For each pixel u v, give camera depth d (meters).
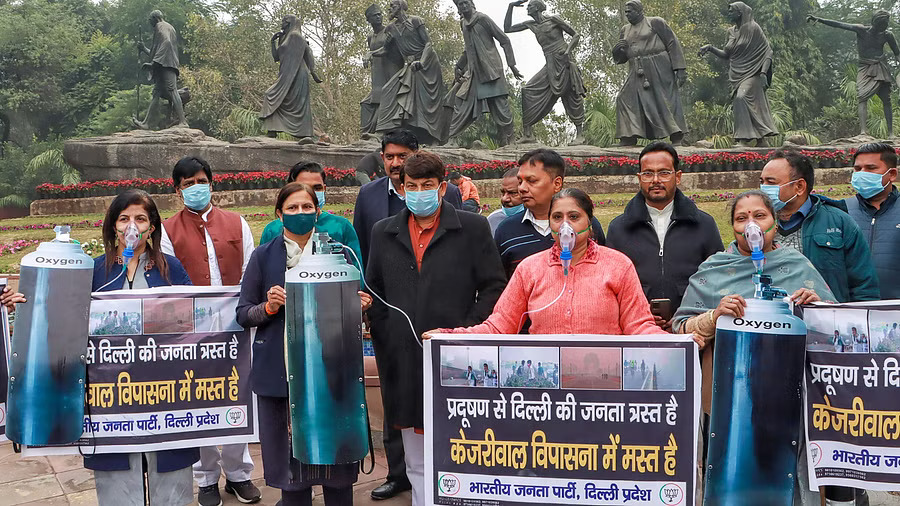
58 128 38.22
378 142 21.08
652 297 3.65
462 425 2.90
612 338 2.79
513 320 3.12
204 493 4.00
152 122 21.14
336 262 2.98
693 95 36.75
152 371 3.34
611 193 17.94
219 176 18.47
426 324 3.44
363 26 30.66
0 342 3.26
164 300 3.36
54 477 4.59
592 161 18.42
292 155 20.11
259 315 3.28
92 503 4.15
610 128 25.58
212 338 3.44
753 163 18.16
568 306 2.98
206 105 32.12
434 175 3.39
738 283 3.03
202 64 35.06
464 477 2.90
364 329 5.14
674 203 3.71
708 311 2.85
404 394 3.48
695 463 2.74
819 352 2.86
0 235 15.05
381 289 3.61
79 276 3.14
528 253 3.74
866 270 3.48
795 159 3.49
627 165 18.23
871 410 2.79
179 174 4.17
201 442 3.41
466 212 3.57
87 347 3.21
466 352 2.89
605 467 2.80
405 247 3.53
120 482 3.34
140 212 3.36
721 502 2.67
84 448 3.24
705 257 3.66
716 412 2.68
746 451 2.63
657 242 3.72
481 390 2.88
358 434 2.97
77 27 38.53
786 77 34.81
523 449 2.85
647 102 19.02
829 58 40.81
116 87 37.81
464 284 3.48
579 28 33.81
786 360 2.61
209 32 32.75
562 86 20.02
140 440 3.31
